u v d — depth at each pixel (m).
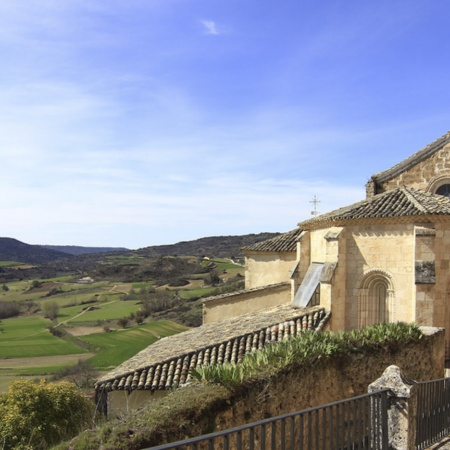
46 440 17.69
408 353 13.52
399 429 8.37
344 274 19.12
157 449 5.02
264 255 28.05
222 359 16.89
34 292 117.00
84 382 37.94
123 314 83.00
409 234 17.94
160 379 16.36
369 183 25.19
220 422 8.86
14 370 49.50
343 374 12.08
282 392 10.27
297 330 17.97
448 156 23.83
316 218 22.11
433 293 17.06
